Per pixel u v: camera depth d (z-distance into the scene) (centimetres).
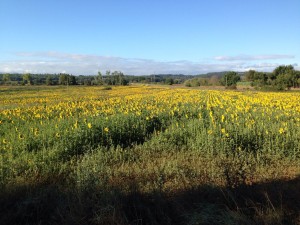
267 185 559
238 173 597
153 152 821
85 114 1531
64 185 569
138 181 581
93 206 466
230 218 426
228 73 9444
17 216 459
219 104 2092
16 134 1000
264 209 462
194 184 559
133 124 1062
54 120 1337
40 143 862
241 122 1157
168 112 1495
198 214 438
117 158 750
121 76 12250
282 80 6656
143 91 5625
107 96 4009
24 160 706
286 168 686
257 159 727
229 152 771
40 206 473
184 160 738
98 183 537
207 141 828
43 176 629
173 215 457
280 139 848
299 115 1441
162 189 532
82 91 5866
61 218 443
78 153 819
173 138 918
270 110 1700
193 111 1578
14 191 529
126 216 448
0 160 690
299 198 504
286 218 440
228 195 494
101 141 890
